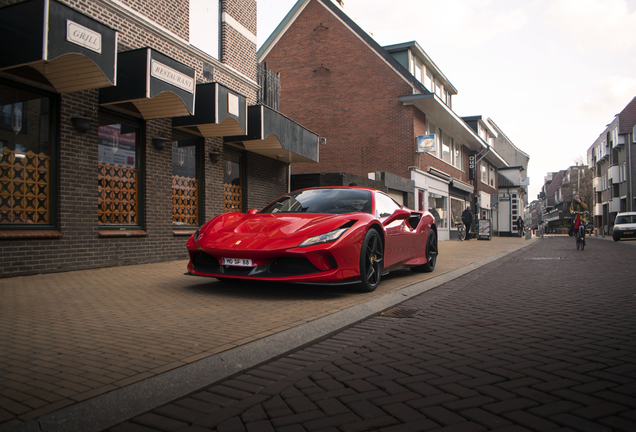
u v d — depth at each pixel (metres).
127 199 7.02
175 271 6.20
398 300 4.50
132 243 6.93
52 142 5.81
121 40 6.91
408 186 17.05
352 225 4.42
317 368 2.41
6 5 4.82
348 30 18.66
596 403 1.92
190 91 6.74
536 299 4.58
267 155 11.13
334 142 18.59
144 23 7.27
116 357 2.38
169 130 7.73
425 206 19.08
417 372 2.33
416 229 6.17
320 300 4.19
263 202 11.07
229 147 9.81
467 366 2.43
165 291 4.59
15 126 5.41
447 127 22.44
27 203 5.54
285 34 19.52
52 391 1.91
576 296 4.73
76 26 4.93
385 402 1.94
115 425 1.71
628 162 34.94
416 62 20.47
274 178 11.64
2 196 5.28
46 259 5.64
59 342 2.67
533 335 3.09
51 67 5.32
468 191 25.91
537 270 7.48
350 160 18.38
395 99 17.95
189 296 4.32
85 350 2.51
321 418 1.78
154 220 7.37
